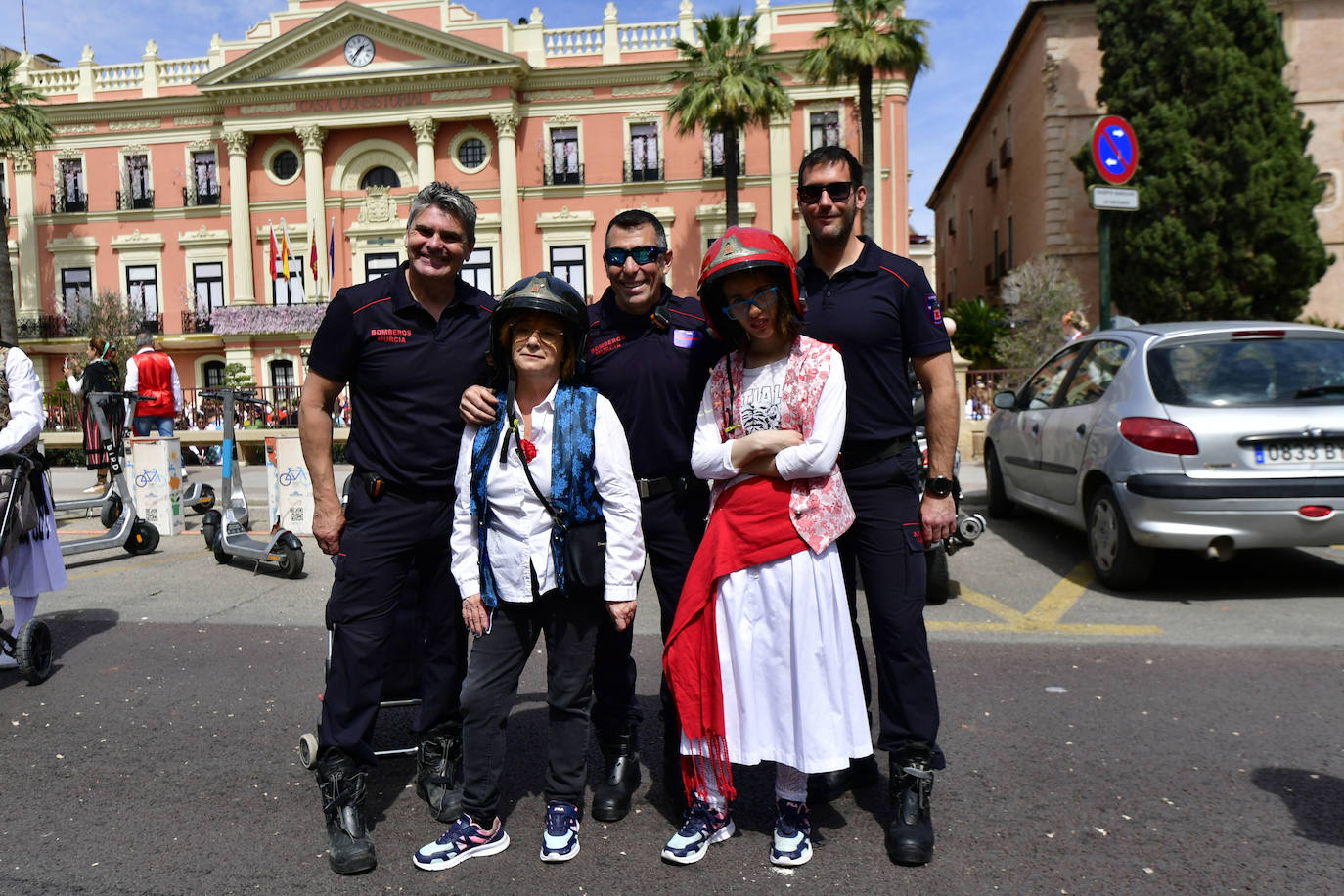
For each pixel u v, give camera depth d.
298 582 6.46
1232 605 5.36
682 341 2.91
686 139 29.22
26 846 2.78
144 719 3.86
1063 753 3.33
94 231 31.30
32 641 4.27
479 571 2.70
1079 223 24.77
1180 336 5.64
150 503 8.76
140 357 10.39
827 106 28.66
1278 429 5.12
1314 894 2.41
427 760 3.05
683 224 29.39
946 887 2.49
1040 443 6.83
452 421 2.89
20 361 4.24
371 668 2.82
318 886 2.55
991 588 5.87
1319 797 2.96
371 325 2.86
